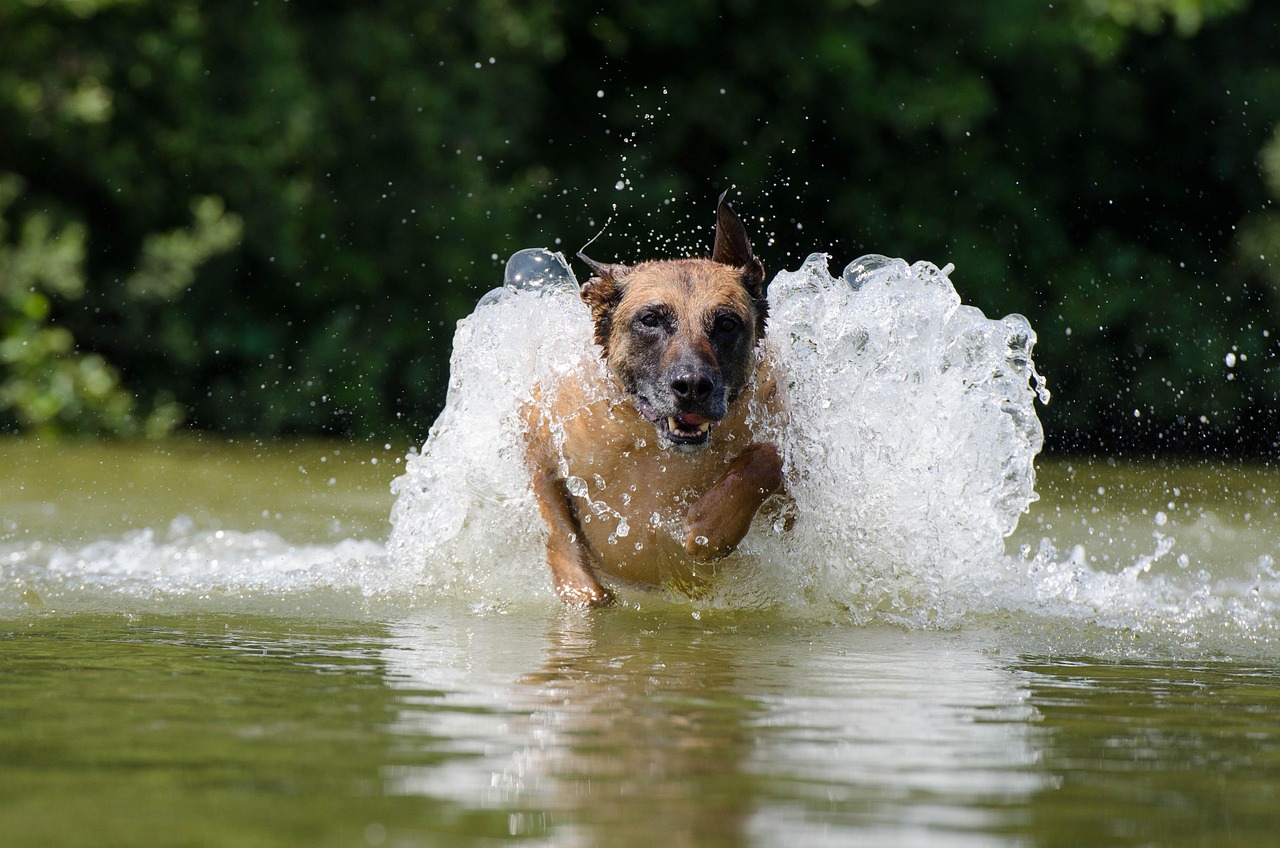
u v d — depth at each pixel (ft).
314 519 47.67
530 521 32.14
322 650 22.89
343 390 90.53
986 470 32.60
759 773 14.76
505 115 96.63
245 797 13.58
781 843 12.36
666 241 102.01
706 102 102.58
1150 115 109.19
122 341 88.48
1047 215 104.78
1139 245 108.47
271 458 75.05
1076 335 101.91
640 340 29.66
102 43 84.17
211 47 86.33
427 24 93.35
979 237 102.58
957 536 31.40
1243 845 12.69
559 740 16.11
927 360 32.76
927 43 100.53
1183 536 46.78
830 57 98.37
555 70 103.76
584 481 30.76
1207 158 109.50
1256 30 109.09
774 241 102.94
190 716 17.26
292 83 86.84
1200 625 28.19
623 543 30.66
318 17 91.61
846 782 14.49
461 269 92.68
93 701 18.21
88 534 41.57
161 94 85.61
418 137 91.04
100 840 12.21
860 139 102.01
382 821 12.82
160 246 85.81
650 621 27.63
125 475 63.26
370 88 91.56
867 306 32.81
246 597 29.78
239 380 91.30
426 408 93.91
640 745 15.89
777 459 29.66
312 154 88.84
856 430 31.37
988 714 18.37
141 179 86.69
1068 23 98.22
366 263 91.66
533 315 32.63
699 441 28.89
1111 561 40.24
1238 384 102.58
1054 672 22.22
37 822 12.73
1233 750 16.57
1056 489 64.03
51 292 86.12
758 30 100.63
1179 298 103.76
